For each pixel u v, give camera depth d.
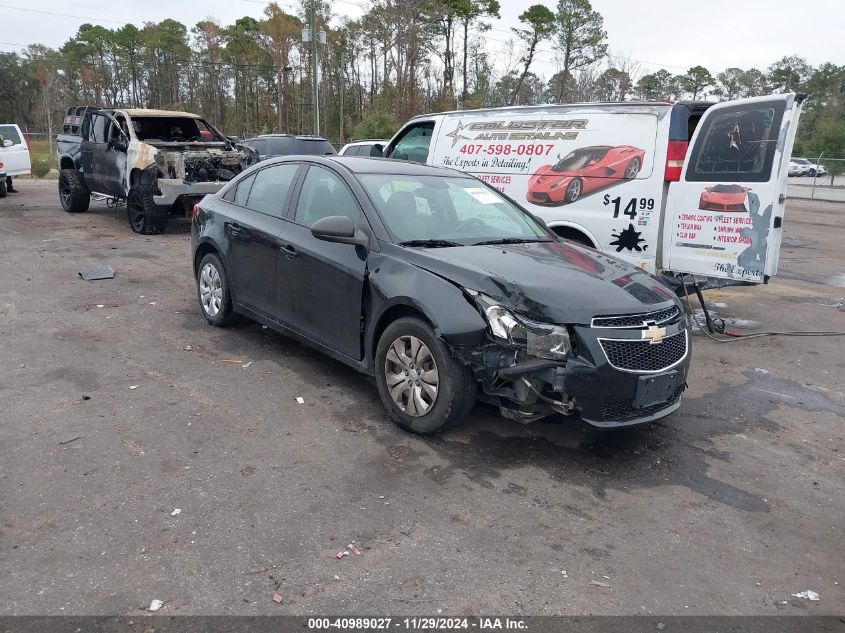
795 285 10.30
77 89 80.44
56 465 3.83
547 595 2.92
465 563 3.11
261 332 6.52
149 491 3.59
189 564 3.01
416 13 53.69
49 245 10.73
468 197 5.50
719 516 3.64
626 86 60.41
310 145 19.31
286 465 3.94
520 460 4.14
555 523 3.48
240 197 6.24
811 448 4.57
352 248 4.79
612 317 3.92
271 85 78.88
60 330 6.33
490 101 63.59
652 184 6.93
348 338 4.84
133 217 12.48
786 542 3.43
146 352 5.82
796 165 46.50
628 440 4.52
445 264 4.24
